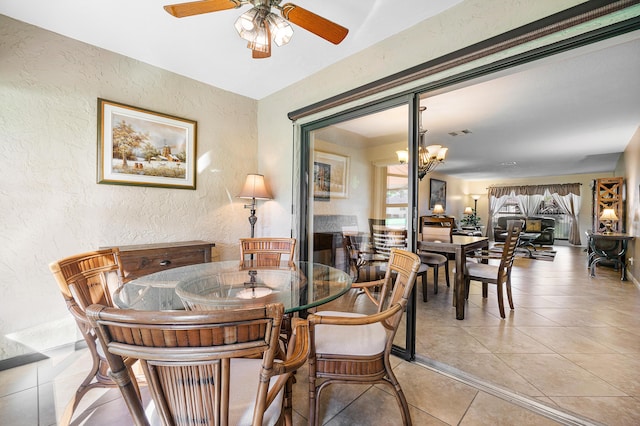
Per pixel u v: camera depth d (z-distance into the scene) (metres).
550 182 9.23
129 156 2.46
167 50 2.37
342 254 2.66
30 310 2.02
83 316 1.21
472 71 1.75
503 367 1.93
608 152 5.71
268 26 1.52
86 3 1.82
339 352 1.33
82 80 2.23
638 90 2.92
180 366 0.74
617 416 1.47
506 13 1.64
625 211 5.24
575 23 1.39
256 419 0.79
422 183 8.00
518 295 3.64
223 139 3.12
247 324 0.68
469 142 4.98
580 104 3.28
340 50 2.36
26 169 2.00
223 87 3.07
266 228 3.33
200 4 1.39
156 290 1.55
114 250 1.67
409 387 1.73
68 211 2.17
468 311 3.04
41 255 2.06
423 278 3.37
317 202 2.86
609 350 2.17
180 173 2.78
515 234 2.96
